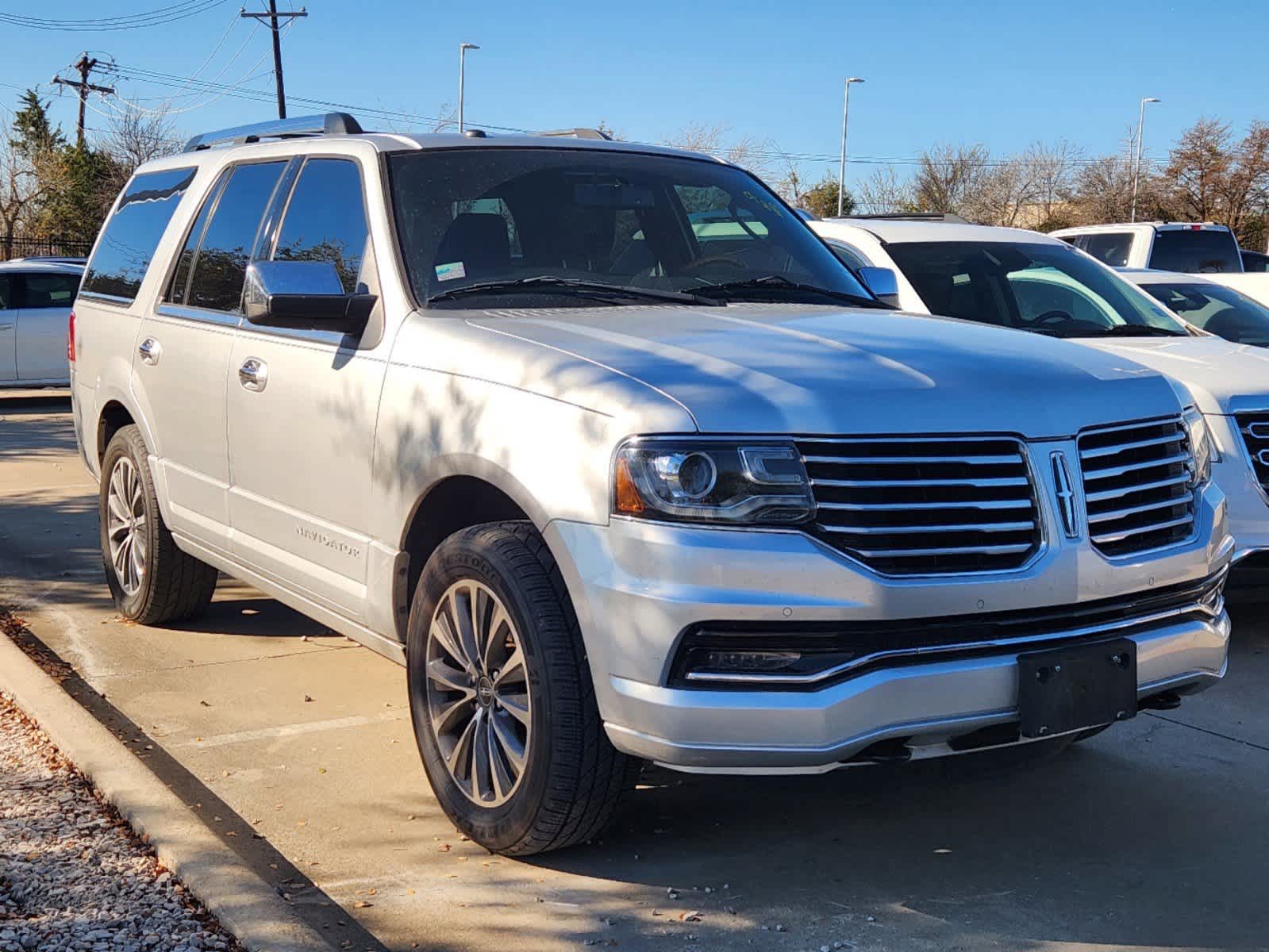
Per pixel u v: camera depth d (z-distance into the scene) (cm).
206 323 537
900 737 337
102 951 320
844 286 500
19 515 938
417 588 413
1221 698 552
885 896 366
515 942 339
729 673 331
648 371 354
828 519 332
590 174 493
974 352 384
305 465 462
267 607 677
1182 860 391
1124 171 6450
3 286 1748
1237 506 601
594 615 342
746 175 548
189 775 452
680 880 375
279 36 4628
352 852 393
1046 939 342
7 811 406
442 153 478
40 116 6406
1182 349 682
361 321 438
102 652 594
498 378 378
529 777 363
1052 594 346
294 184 513
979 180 6956
